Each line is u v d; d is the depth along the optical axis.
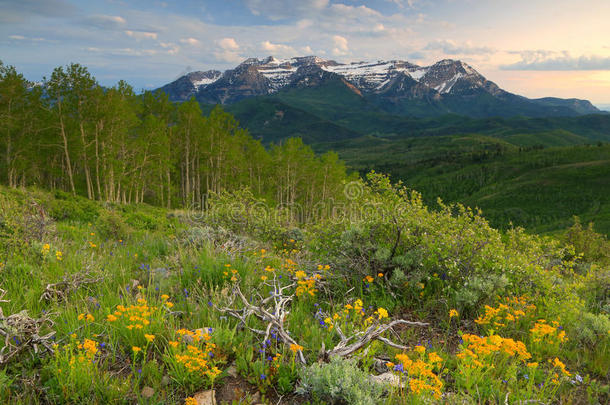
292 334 3.68
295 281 5.19
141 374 2.91
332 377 2.71
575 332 4.41
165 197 57.38
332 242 6.51
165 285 4.97
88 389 2.67
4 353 2.99
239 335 3.59
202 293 4.70
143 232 12.66
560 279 5.38
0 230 6.11
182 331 3.33
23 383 2.71
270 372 3.02
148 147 46.84
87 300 4.16
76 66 38.72
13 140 42.88
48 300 4.26
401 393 2.76
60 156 50.78
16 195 13.59
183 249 7.32
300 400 2.76
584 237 13.69
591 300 6.14
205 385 2.87
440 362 3.46
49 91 38.81
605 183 162.12
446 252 5.39
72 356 2.74
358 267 5.66
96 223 10.85
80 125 40.91
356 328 3.88
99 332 3.53
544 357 3.90
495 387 3.08
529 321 4.60
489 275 5.23
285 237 10.02
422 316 4.72
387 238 6.42
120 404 2.61
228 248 7.38
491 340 3.31
